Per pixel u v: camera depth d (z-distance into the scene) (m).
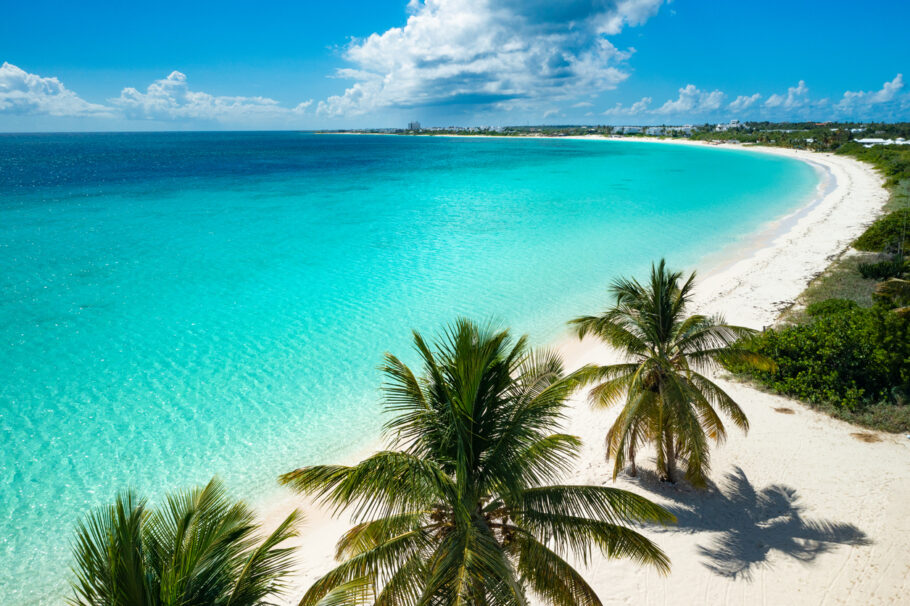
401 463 7.32
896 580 11.32
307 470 7.46
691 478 13.42
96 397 19.95
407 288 32.44
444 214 57.78
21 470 15.94
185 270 35.88
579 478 15.29
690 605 11.11
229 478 15.93
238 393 20.50
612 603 11.22
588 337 25.41
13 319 27.00
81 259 38.16
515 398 8.44
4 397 19.75
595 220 54.19
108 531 5.64
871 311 20.59
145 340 24.89
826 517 13.36
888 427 16.98
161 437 17.72
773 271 35.16
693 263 38.25
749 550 12.48
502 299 30.55
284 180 90.44
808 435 16.95
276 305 29.55
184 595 5.99
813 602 10.99
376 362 23.11
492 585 7.03
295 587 12.12
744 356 13.38
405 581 7.73
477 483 7.98
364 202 66.12
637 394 13.45
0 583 12.38
